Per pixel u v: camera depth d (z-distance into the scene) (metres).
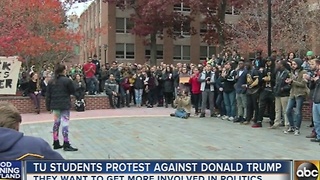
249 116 12.48
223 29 31.72
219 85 14.02
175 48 43.94
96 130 11.67
